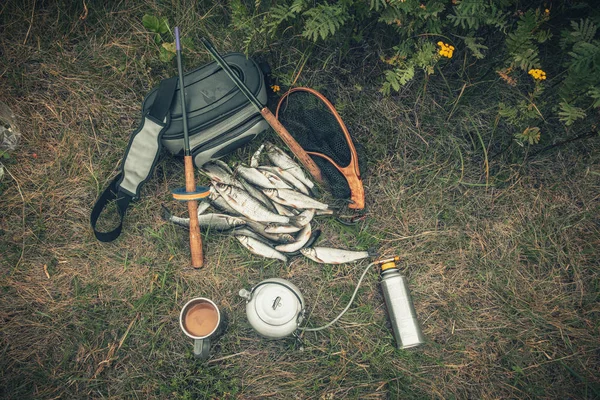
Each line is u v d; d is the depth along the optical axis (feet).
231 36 4.27
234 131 3.95
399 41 4.25
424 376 4.12
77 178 4.23
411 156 4.36
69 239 4.19
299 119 4.17
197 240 3.91
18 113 4.21
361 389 4.08
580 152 4.31
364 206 4.24
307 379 4.07
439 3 3.69
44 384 3.99
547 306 4.22
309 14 3.75
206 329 3.68
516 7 4.04
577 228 4.30
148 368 4.05
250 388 4.05
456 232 4.31
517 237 4.30
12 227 4.16
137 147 3.82
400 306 3.96
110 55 4.25
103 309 4.11
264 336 3.78
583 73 3.67
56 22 4.21
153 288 4.14
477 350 4.17
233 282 4.18
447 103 4.33
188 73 3.88
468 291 4.25
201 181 4.29
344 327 4.16
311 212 4.21
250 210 4.16
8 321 4.06
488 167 4.34
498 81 4.27
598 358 4.12
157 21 3.98
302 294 4.18
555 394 4.09
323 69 4.31
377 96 4.35
